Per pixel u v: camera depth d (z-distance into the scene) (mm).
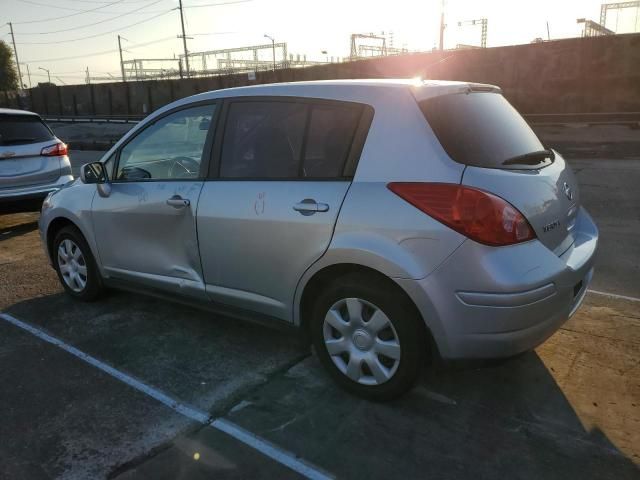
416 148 2791
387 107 2930
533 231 2734
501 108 3387
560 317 2828
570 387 3160
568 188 3285
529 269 2633
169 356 3695
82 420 2971
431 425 2850
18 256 6312
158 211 3811
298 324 3271
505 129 3176
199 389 3264
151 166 4000
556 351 3580
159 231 3863
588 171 11406
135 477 2516
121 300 4762
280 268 3213
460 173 2664
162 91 37094
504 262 2592
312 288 3195
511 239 2625
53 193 4934
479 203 2598
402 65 24469
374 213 2807
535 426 2820
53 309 4602
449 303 2664
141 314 4441
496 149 2936
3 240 7172
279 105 3330
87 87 42469
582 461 2551
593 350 3578
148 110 38500
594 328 3898
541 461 2557
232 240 3393
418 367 2854
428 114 2840
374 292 2854
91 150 22891
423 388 3195
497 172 2746
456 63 22750
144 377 3422
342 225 2900
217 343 3877
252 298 3430
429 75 23500
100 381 3381
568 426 2811
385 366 2957
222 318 4316
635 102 19422
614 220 7102
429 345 2873
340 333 3078
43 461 2641
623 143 15797
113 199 4156
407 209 2727
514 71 21438
